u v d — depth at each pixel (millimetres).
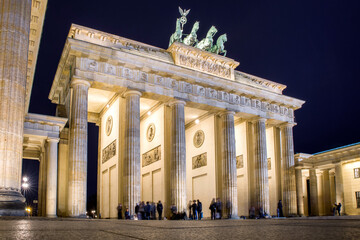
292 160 77438
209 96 66812
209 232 7695
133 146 56156
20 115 23281
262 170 71375
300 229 7980
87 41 58031
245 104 71938
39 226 10422
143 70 59844
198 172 75562
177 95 62719
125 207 53812
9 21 23797
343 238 5512
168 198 62281
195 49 66938
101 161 68812
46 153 54844
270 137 82062
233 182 66062
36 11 38281
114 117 64062
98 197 67938
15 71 23359
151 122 71812
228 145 67375
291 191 75750
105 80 55969
